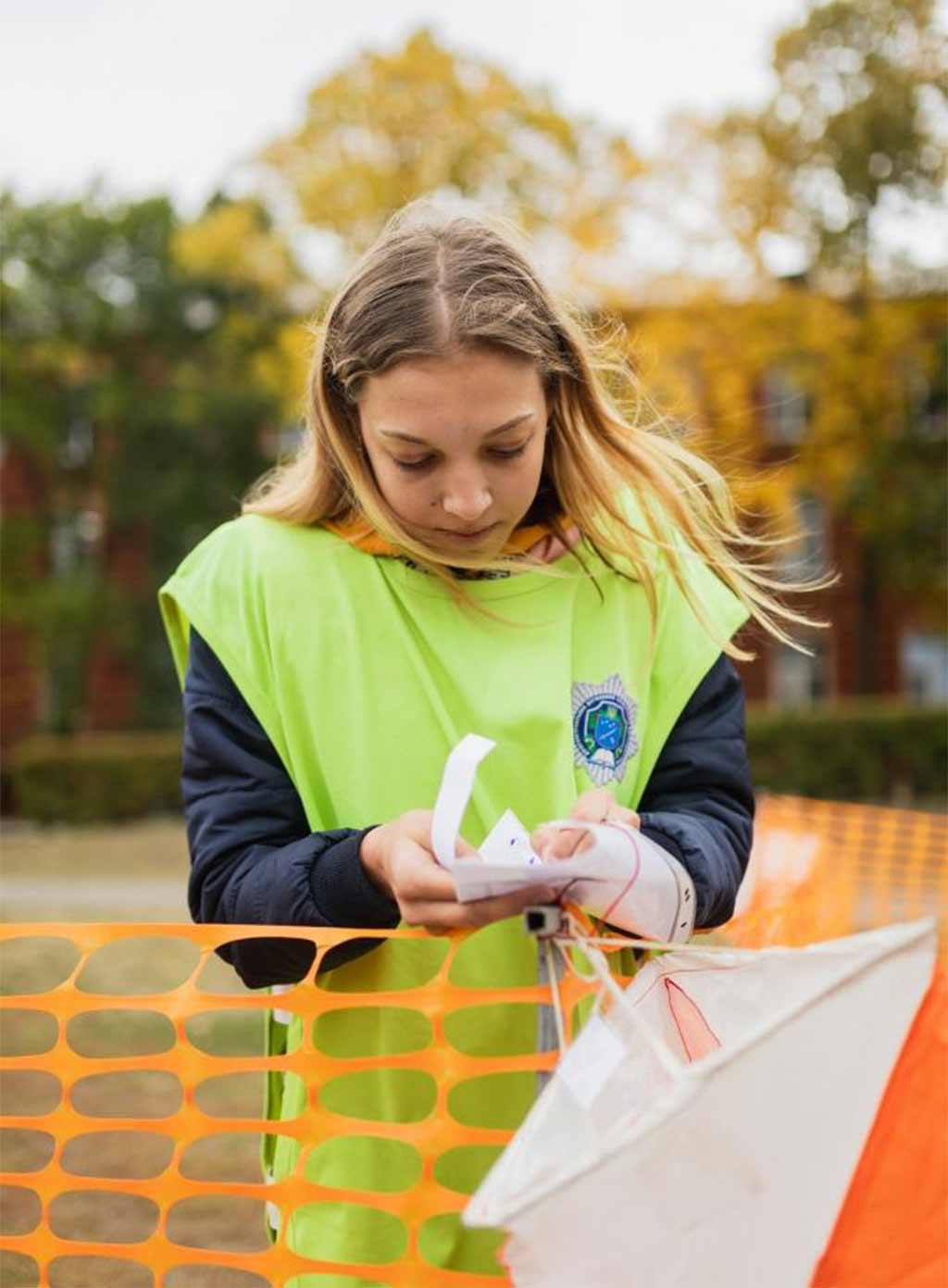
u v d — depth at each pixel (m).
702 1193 1.17
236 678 1.71
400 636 1.71
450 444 1.52
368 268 1.64
